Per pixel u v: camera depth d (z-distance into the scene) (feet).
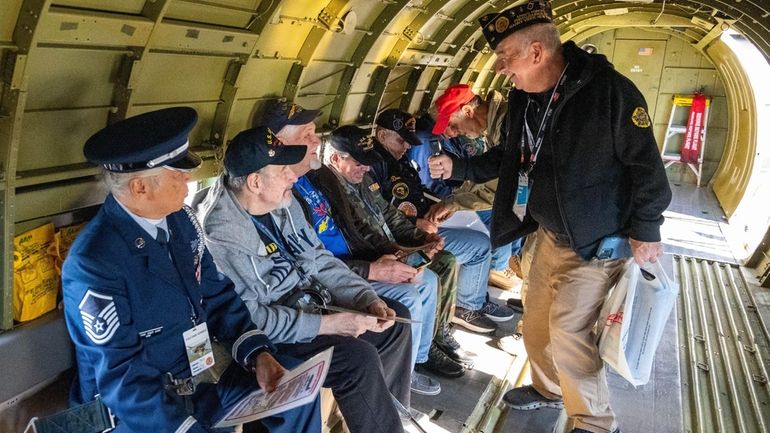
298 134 10.18
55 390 7.55
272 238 8.96
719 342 15.35
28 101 6.88
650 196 8.82
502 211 10.68
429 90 19.72
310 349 8.48
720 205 29.30
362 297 9.61
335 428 10.23
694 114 33.04
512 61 9.16
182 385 6.98
